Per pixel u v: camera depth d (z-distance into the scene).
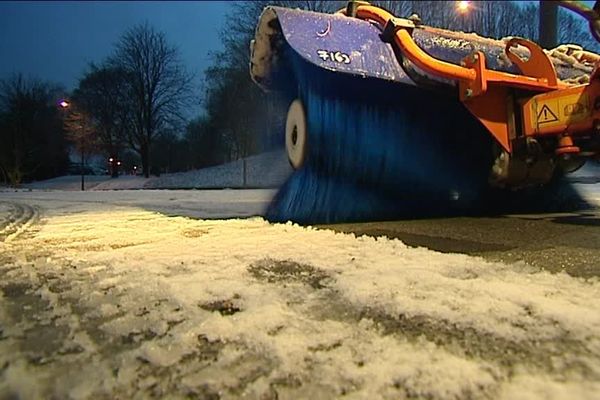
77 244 3.04
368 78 3.51
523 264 2.07
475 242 2.77
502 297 1.56
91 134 36.44
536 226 3.47
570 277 1.83
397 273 1.90
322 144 3.81
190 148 39.16
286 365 1.12
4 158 34.00
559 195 4.92
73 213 5.74
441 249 2.54
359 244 2.70
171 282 1.89
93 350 1.25
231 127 33.06
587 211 4.74
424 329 1.32
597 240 2.78
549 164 3.82
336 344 1.23
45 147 36.34
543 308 1.44
